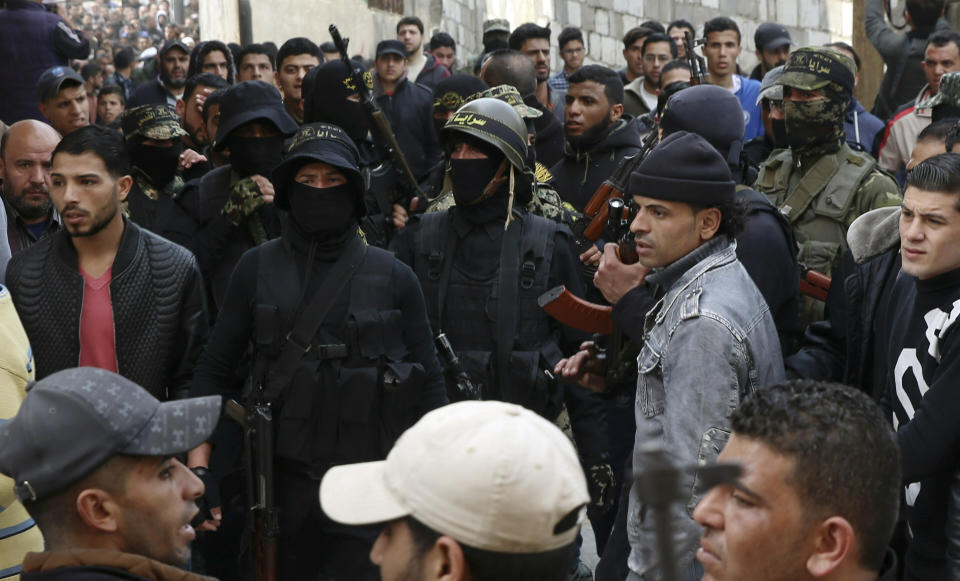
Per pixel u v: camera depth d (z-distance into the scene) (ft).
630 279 11.14
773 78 19.35
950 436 8.84
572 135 19.04
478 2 54.49
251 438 11.27
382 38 45.52
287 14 40.98
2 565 9.23
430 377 11.97
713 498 5.77
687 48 17.90
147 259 12.21
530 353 13.03
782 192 14.74
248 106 15.01
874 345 10.71
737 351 9.24
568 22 53.36
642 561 9.39
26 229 13.97
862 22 37.91
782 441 5.51
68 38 25.36
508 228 13.35
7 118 25.03
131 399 6.89
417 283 11.90
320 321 11.25
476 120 13.10
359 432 11.23
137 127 16.40
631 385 15.12
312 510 11.27
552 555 5.41
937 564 9.33
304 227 11.48
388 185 16.87
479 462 5.27
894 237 10.62
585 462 13.46
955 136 11.65
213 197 15.39
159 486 6.93
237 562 13.70
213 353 11.79
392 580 5.47
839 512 5.45
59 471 6.64
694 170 9.46
